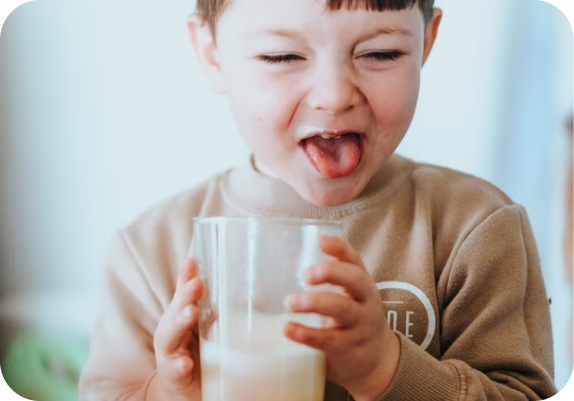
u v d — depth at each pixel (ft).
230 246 1.73
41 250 4.10
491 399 2.20
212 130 4.09
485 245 2.62
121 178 4.14
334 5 2.15
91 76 4.10
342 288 1.83
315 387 1.79
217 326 1.77
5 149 4.07
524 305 2.68
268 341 1.72
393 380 2.00
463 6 4.29
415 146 4.28
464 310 2.58
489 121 4.34
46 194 4.12
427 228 2.71
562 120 4.25
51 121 4.10
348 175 2.38
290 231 1.70
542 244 4.00
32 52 4.07
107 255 2.97
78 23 4.08
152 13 4.06
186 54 4.08
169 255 2.89
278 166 2.44
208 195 3.01
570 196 3.94
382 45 2.24
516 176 4.25
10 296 4.03
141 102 4.11
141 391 2.39
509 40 4.33
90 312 4.03
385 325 1.98
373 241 2.70
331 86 2.20
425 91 4.27
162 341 1.97
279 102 2.29
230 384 1.74
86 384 2.77
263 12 2.23
